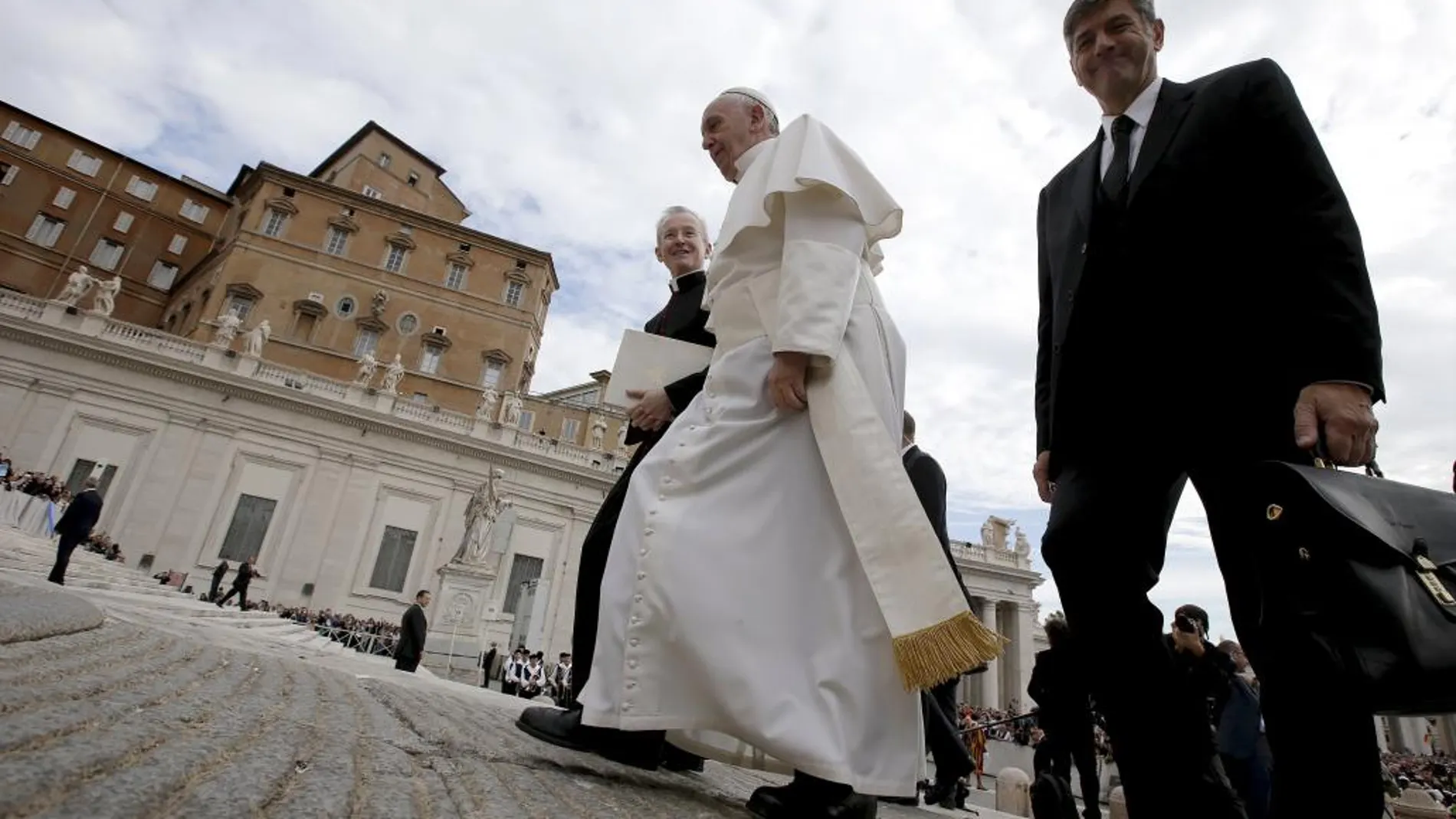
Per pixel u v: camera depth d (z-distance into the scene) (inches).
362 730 58.7
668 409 105.0
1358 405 60.6
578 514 1398.9
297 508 1209.4
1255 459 71.8
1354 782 53.4
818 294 72.9
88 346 1146.0
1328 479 54.7
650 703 63.2
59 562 374.0
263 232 1615.4
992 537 1823.3
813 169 76.7
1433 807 227.1
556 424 1731.1
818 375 73.7
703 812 62.5
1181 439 77.0
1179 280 77.4
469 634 824.3
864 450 69.1
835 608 66.9
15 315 1126.4
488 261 1784.0
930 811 204.2
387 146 2048.5
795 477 72.4
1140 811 74.4
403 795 41.3
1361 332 61.9
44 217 1831.9
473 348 1694.1
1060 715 227.9
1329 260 66.0
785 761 59.2
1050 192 106.6
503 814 43.0
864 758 61.9
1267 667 58.4
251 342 1270.9
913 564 64.2
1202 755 74.1
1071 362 86.4
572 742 85.1
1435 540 50.6
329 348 1578.5
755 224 82.0
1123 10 90.8
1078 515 82.1
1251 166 77.0
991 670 1608.0
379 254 1695.4
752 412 75.9
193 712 48.8
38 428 1105.4
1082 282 86.7
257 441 1216.8
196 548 1133.1
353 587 1209.4
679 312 128.4
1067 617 84.7
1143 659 77.6
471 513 892.6
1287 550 53.8
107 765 33.1
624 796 60.5
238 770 37.8
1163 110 85.7
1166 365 77.2
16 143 1839.3
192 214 2041.1
